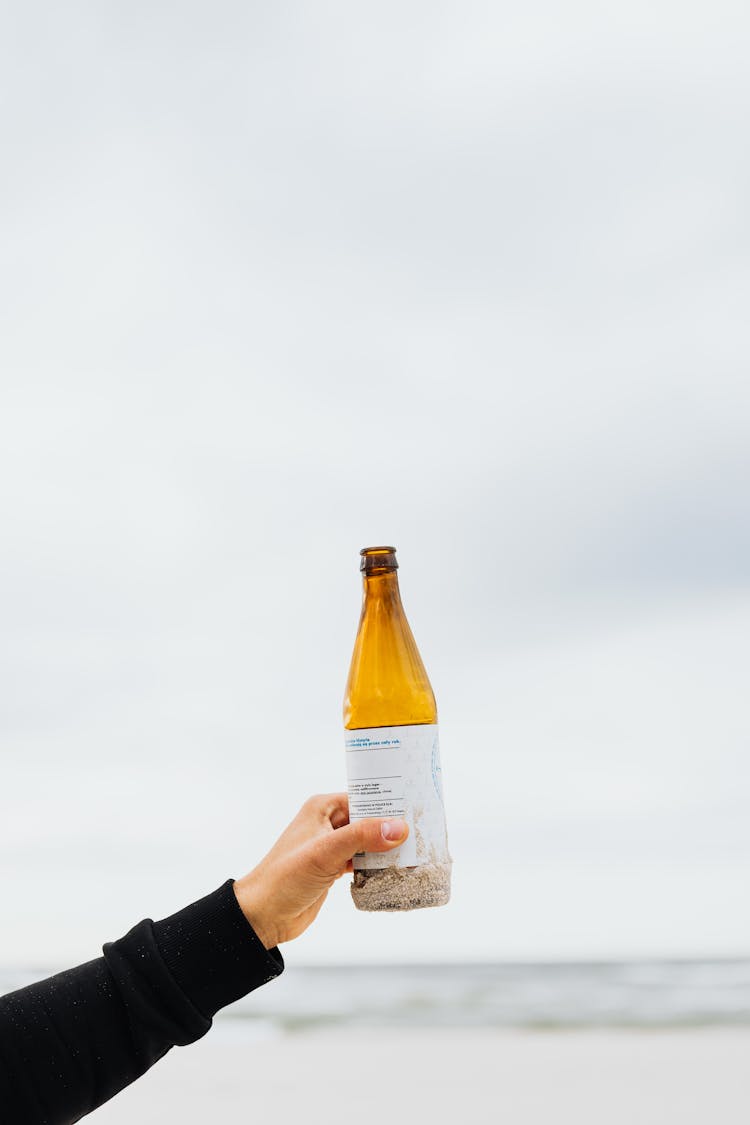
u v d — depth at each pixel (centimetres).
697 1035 777
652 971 999
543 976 1012
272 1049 770
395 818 114
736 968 1027
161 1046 108
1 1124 103
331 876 114
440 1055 746
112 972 108
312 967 959
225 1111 625
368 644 125
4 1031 104
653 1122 588
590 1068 701
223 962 109
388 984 959
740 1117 596
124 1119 605
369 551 128
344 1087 670
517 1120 600
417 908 113
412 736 117
